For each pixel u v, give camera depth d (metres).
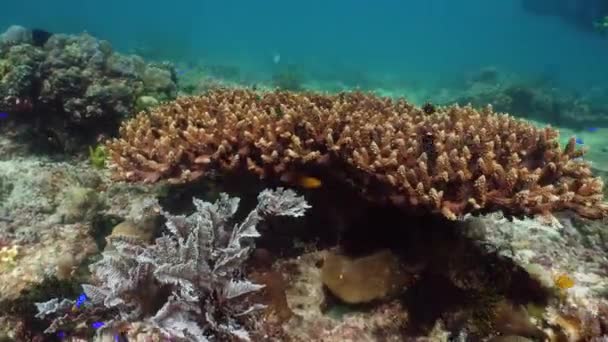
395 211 0.89
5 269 0.96
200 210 0.82
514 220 1.05
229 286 0.70
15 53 1.64
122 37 10.30
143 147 1.03
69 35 1.89
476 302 0.79
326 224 0.95
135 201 1.26
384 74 8.55
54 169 1.42
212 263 0.77
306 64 8.73
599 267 0.90
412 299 0.81
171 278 0.67
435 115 1.02
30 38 2.06
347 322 0.78
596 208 0.77
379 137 0.90
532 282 0.81
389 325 0.79
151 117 1.18
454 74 8.66
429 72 9.41
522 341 0.70
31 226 1.15
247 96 1.26
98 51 1.73
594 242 0.98
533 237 0.99
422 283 0.83
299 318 0.78
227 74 5.80
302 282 0.86
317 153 0.86
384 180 0.80
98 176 1.41
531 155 0.88
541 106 4.36
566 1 6.68
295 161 0.89
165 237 0.77
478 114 1.05
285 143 0.92
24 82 1.56
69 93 1.58
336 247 0.92
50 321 0.83
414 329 0.78
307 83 5.96
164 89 1.93
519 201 0.73
